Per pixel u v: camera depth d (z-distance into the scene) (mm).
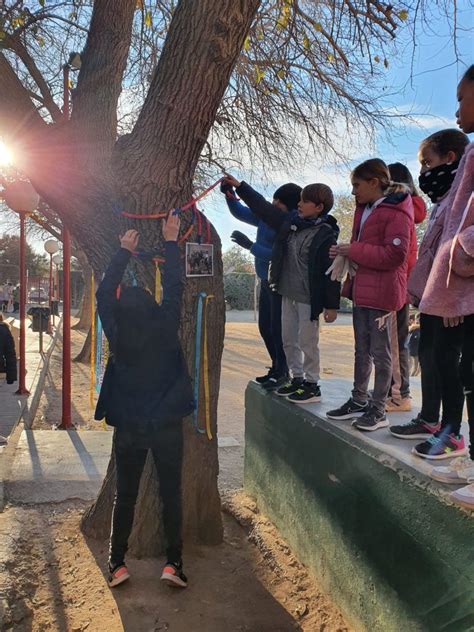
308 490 3346
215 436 3729
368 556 2656
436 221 2779
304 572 3363
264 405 4109
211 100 3229
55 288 35969
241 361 13672
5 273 58938
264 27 6195
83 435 6148
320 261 3434
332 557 3031
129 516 3070
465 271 2174
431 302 2305
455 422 2578
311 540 3301
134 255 3295
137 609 2961
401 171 3633
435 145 2756
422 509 2246
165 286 3012
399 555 2400
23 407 7898
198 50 3061
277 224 3688
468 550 1985
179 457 2996
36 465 5066
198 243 3465
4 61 3506
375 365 3084
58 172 3398
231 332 22062
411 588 2311
